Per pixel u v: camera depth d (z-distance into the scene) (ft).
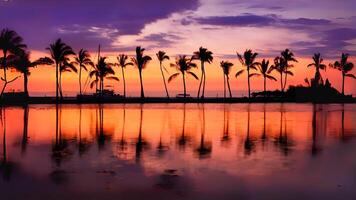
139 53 281.54
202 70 294.66
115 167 39.19
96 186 31.19
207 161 42.55
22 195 28.63
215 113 137.80
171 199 27.58
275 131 75.92
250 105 224.94
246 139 63.21
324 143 58.39
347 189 30.32
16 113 135.03
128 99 277.44
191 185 31.48
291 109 170.09
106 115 124.67
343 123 94.53
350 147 53.88
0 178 34.19
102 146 54.95
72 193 29.14
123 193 29.14
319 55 303.07
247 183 32.09
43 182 32.60
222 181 32.81
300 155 46.70
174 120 103.96
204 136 67.41
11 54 222.07
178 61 292.40
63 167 39.17
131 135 69.00
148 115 125.29
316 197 28.12
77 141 60.75
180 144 57.00
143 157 45.29
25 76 243.40
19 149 52.19
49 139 63.46
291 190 29.96
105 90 284.61
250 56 298.97
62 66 250.37
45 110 157.07
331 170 37.58
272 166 39.63
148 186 31.14
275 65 308.19
